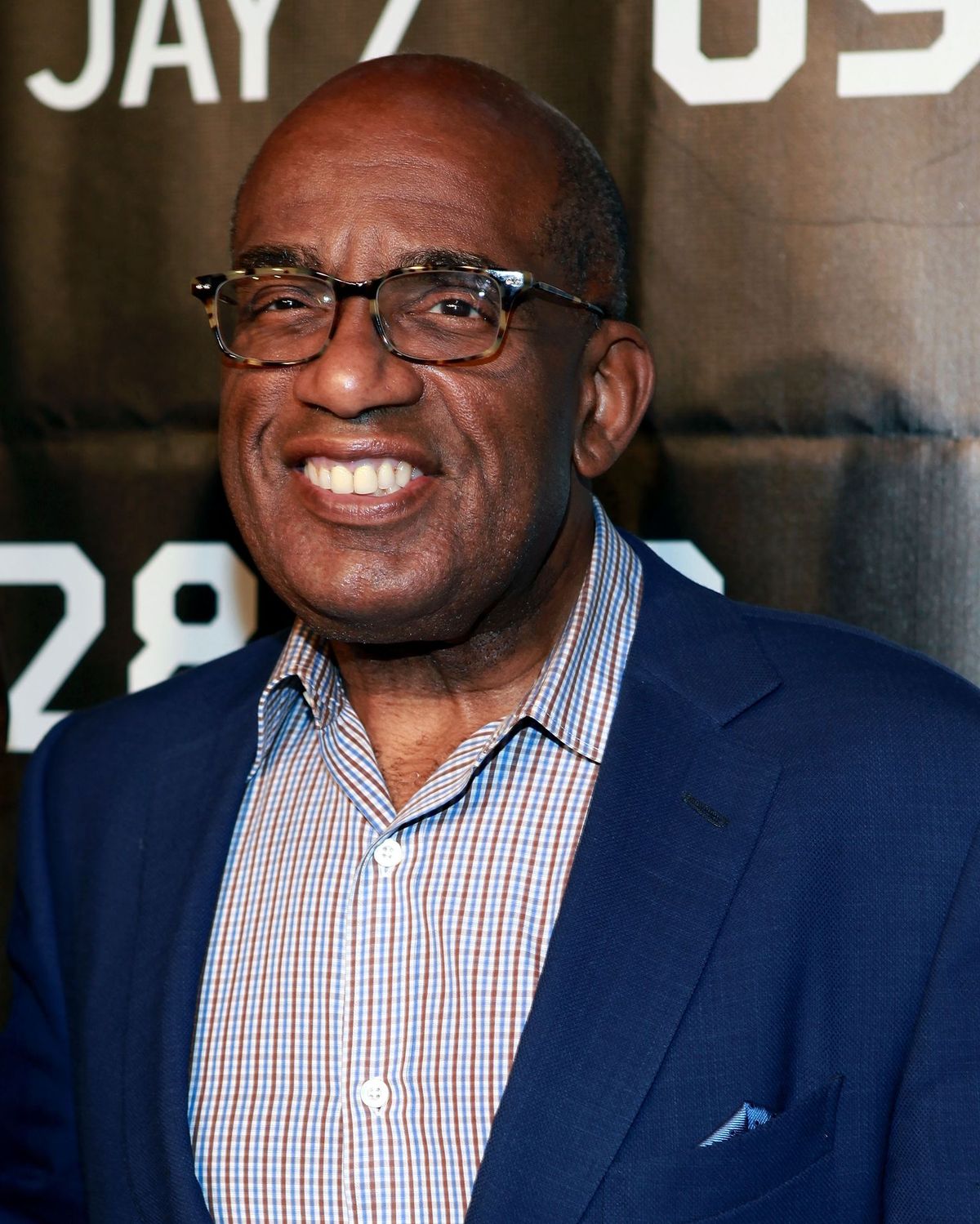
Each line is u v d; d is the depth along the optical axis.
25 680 1.64
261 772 1.18
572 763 1.07
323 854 1.09
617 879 0.99
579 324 1.07
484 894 1.03
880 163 1.45
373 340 0.98
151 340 1.62
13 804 1.64
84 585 1.64
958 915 0.97
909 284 1.44
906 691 1.07
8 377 1.64
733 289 1.48
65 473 1.64
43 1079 1.24
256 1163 1.01
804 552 1.47
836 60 1.45
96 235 1.63
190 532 1.62
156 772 1.24
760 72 1.47
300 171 1.02
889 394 1.45
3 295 1.64
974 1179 0.92
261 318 1.05
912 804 1.01
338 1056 1.01
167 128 1.61
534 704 1.06
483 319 1.01
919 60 1.44
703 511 1.49
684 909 0.98
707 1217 0.92
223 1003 1.08
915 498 1.45
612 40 1.50
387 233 0.99
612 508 1.51
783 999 0.97
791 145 1.46
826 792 1.01
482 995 1.00
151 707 1.30
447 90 1.05
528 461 1.02
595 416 1.14
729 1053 0.95
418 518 1.00
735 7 1.47
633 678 1.10
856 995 0.98
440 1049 0.99
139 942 1.14
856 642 1.14
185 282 1.61
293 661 1.16
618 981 0.96
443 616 1.03
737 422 1.48
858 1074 0.97
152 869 1.17
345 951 1.04
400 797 1.12
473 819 1.06
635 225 1.50
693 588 1.18
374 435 0.98
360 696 1.15
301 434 1.00
